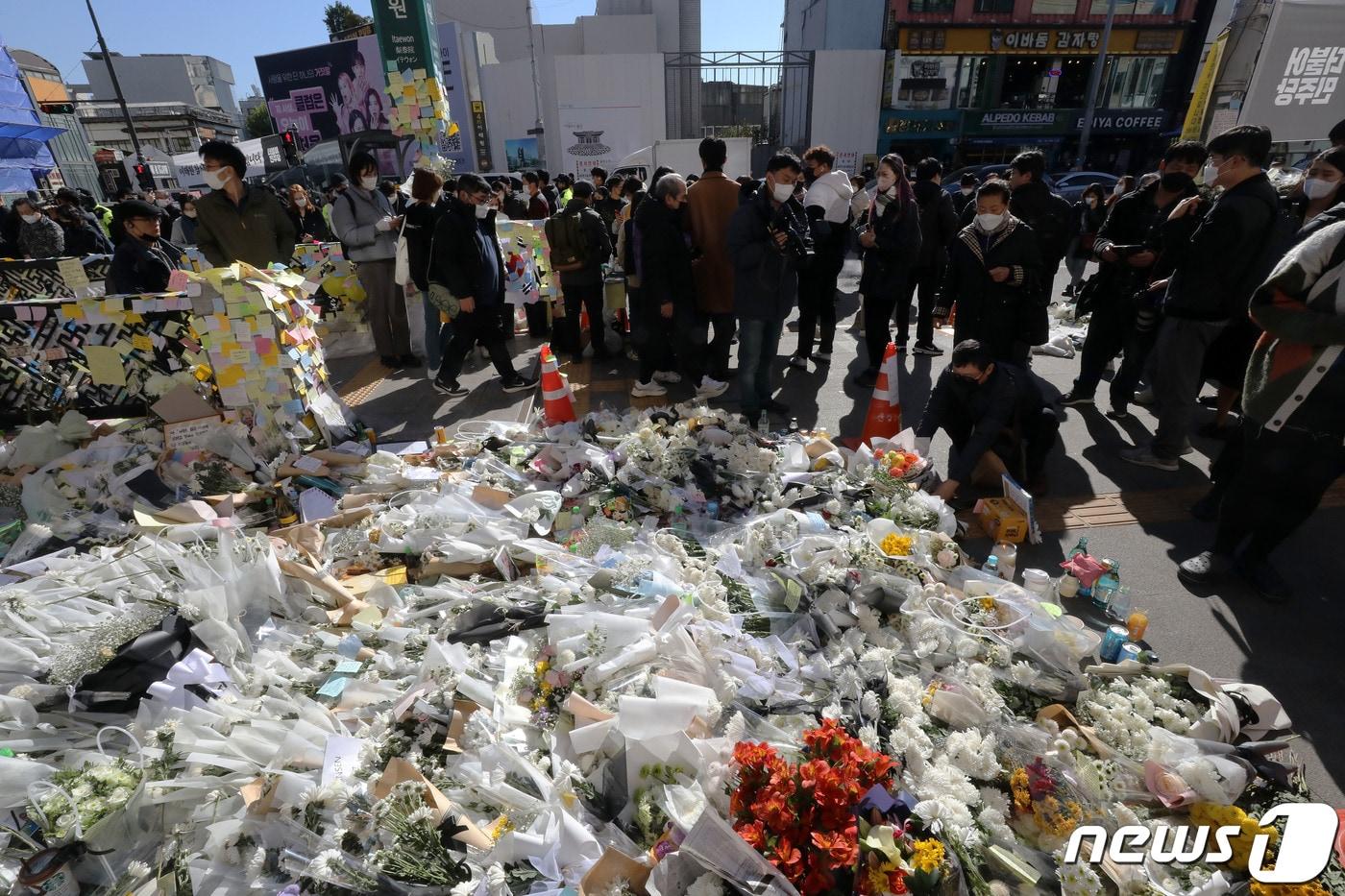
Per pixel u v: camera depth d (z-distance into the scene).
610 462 3.71
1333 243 2.48
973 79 26.72
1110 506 3.80
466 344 5.46
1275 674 2.60
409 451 4.43
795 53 25.19
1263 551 3.02
